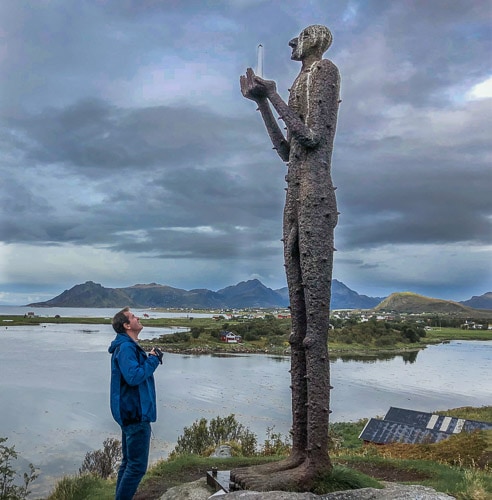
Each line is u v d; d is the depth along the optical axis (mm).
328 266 7016
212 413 40375
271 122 8000
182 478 9766
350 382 61812
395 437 27312
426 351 105750
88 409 39281
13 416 35844
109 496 9312
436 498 6375
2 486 11242
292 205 7379
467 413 37156
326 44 7738
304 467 6703
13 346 91750
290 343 7332
